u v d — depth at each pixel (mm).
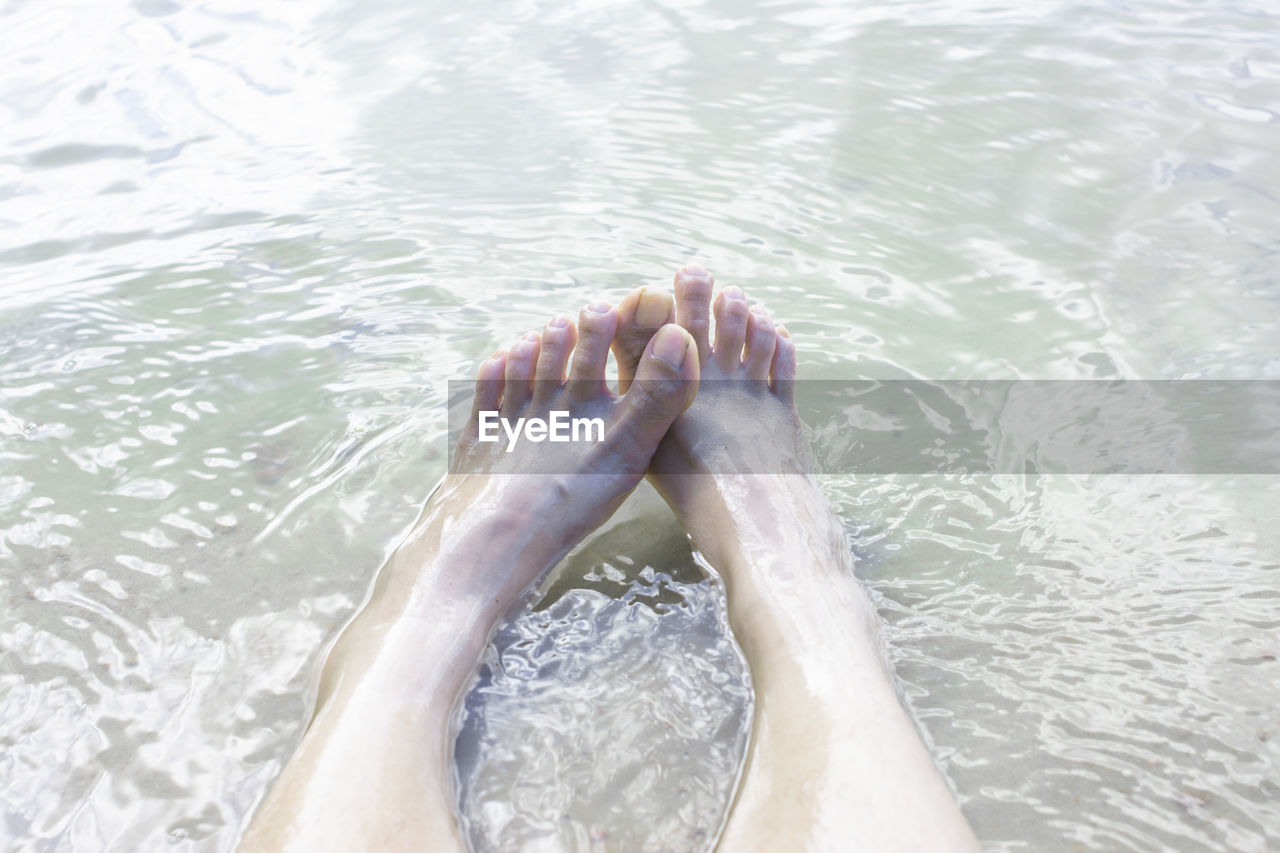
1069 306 710
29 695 492
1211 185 827
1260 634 514
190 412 639
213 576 546
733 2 1210
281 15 1172
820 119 934
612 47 1084
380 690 471
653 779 463
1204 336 680
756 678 490
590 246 768
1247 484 584
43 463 605
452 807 449
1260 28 1101
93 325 704
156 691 495
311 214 812
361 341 689
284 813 422
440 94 985
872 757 434
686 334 594
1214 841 441
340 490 593
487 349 680
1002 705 488
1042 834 444
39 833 446
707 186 836
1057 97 962
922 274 741
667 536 590
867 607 519
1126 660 505
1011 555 555
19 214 814
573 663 511
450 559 536
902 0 1210
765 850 419
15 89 984
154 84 999
